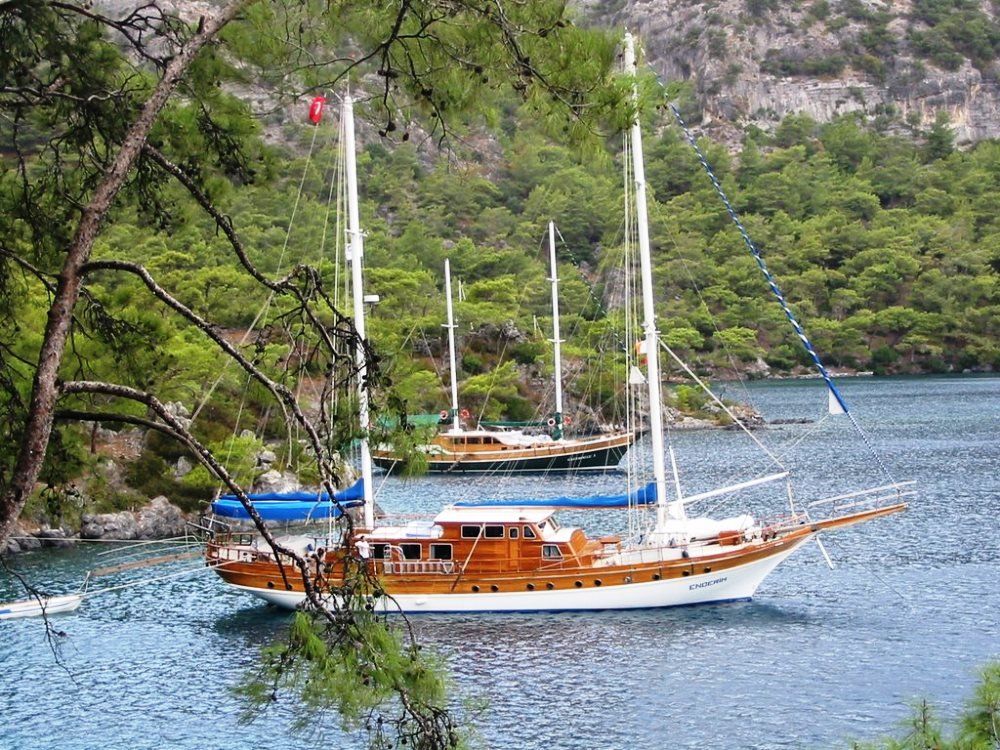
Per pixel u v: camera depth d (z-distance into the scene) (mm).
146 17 22328
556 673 55906
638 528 81125
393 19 21547
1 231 23719
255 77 23172
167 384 102750
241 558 70375
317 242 197875
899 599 67938
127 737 49375
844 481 119250
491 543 67688
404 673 20250
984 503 100812
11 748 48562
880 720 48312
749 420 182750
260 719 50938
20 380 23609
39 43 23000
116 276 104125
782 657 57344
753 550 67938
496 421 165625
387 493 117375
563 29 21609
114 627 66438
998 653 56750
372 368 21391
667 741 46906
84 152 23750
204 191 23766
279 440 116500
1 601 72250
